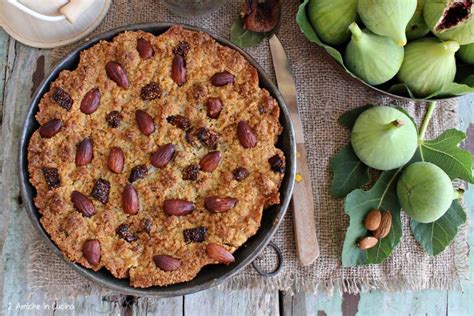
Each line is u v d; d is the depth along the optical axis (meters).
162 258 0.55
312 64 0.64
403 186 0.60
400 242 0.63
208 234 0.55
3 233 0.63
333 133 0.63
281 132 0.57
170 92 0.57
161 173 0.56
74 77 0.56
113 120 0.56
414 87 0.58
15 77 0.64
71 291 0.61
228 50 0.58
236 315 0.63
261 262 0.61
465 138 0.63
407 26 0.57
